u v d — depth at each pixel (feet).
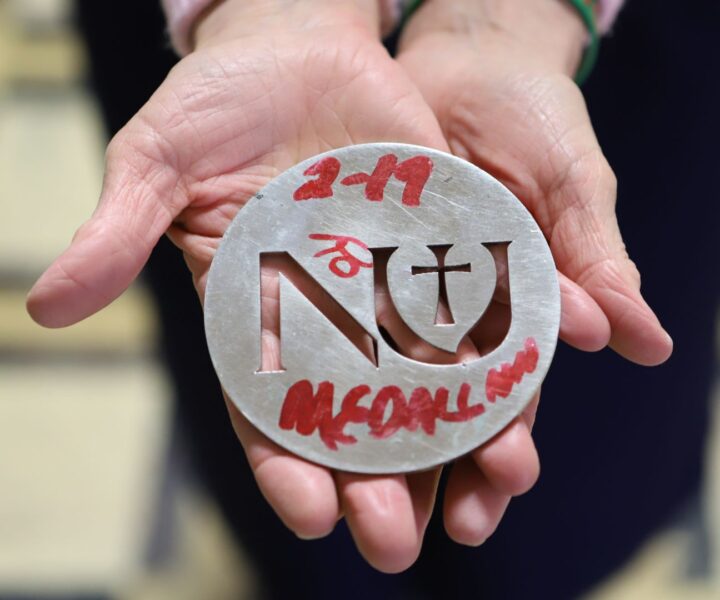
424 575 1.59
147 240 1.12
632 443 1.53
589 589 1.60
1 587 1.65
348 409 1.08
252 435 1.08
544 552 1.56
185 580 1.67
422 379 1.08
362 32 1.25
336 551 1.55
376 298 1.13
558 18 1.31
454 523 1.07
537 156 1.18
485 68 1.24
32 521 1.74
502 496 1.08
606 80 1.42
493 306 1.13
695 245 1.49
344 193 1.14
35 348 2.04
